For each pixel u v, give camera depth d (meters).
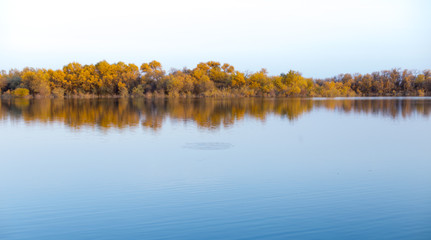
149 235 9.20
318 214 10.50
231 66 126.81
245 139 23.41
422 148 20.58
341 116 40.47
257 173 14.91
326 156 18.28
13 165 16.38
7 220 10.13
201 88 112.81
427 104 65.31
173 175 14.62
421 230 9.43
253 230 9.46
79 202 11.51
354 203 11.38
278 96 116.31
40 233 9.33
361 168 15.87
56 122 32.84
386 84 141.50
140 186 13.16
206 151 19.42
